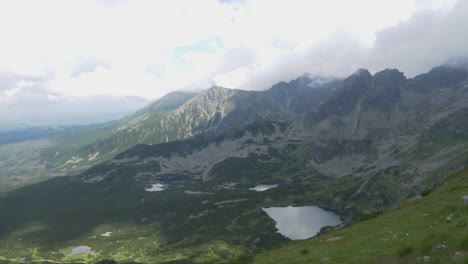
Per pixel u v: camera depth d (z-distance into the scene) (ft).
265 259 199.93
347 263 120.78
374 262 108.06
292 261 159.63
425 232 131.23
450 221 139.33
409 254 103.40
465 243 90.84
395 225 176.04
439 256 86.63
